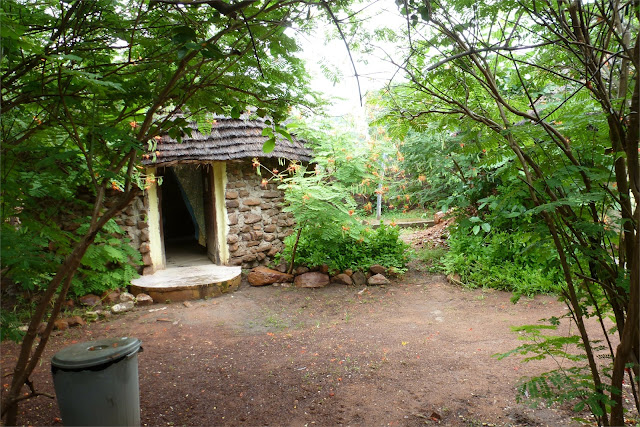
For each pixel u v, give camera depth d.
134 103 2.31
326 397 3.20
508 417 2.79
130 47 1.96
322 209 6.08
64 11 1.87
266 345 4.37
